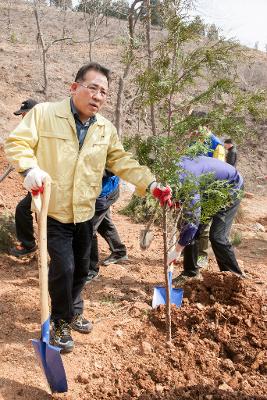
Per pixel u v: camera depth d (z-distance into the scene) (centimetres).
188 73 380
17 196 826
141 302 450
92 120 338
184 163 421
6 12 2442
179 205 379
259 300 433
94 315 422
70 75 1683
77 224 346
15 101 1427
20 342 363
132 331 397
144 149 369
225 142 940
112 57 1895
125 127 1428
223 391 323
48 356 296
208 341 380
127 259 580
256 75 1772
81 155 330
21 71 1603
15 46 1912
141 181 349
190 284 459
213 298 441
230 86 380
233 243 729
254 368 355
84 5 1538
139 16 927
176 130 368
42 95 1507
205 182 356
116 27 2334
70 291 345
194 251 496
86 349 365
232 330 394
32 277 486
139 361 354
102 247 622
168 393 318
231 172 465
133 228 757
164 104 404
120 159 355
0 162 942
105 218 533
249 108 393
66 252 338
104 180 447
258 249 718
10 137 318
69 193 332
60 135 325
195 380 335
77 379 327
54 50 1917
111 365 347
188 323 404
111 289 484
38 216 294
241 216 984
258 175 1566
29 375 327
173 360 356
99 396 311
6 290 445
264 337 387
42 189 291
